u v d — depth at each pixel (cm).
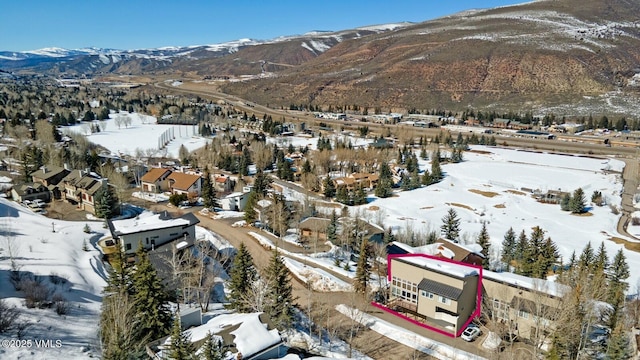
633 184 11419
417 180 11206
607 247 7319
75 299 4097
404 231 7425
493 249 6762
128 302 3441
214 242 6781
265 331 3136
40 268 4612
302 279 5725
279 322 4119
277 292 4281
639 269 6231
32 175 8838
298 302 5144
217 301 4831
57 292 4072
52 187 8406
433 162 12300
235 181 10581
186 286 4509
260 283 4406
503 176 12219
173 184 9694
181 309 3766
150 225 6012
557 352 3481
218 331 3072
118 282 3759
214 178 10375
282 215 7544
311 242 7150
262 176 9800
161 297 3588
